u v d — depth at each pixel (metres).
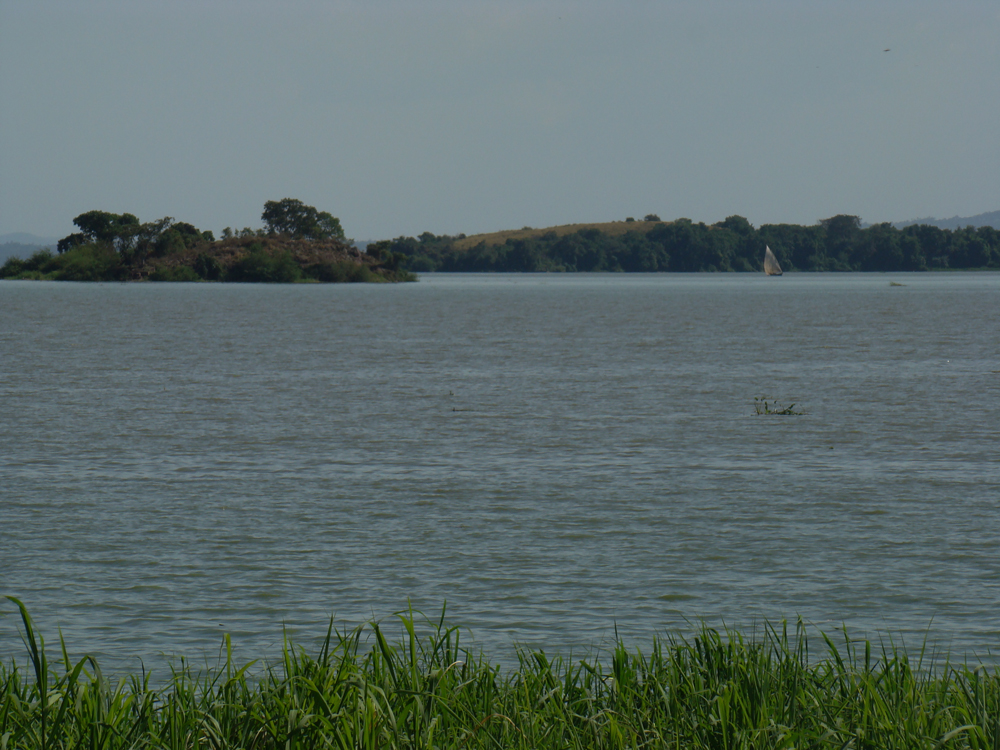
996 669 31.92
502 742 25.92
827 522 59.75
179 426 98.88
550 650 39.31
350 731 24.66
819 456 82.44
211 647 40.09
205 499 66.31
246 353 189.50
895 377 147.12
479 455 83.31
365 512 62.62
